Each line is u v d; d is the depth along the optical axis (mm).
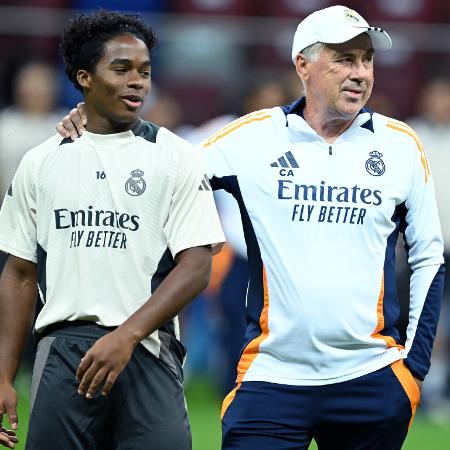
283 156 17219
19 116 35844
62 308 16109
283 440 16875
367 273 16875
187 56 38156
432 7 41938
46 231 16344
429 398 34312
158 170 16234
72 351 16031
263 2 41844
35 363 16344
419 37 39031
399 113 38625
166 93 37844
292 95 30328
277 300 16906
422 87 38812
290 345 16828
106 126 16438
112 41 16125
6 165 35469
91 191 16203
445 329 34688
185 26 38312
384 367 16906
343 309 16719
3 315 16656
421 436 30688
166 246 16234
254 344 17047
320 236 16875
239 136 17438
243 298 29516
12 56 37625
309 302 16719
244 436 16891
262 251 17047
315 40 17125
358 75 16969
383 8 41844
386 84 38906
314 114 17484
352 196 16984
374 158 17219
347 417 16875
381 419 16844
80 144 16391
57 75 37344
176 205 16234
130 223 16109
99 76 16156
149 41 16656
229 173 17312
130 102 16156
